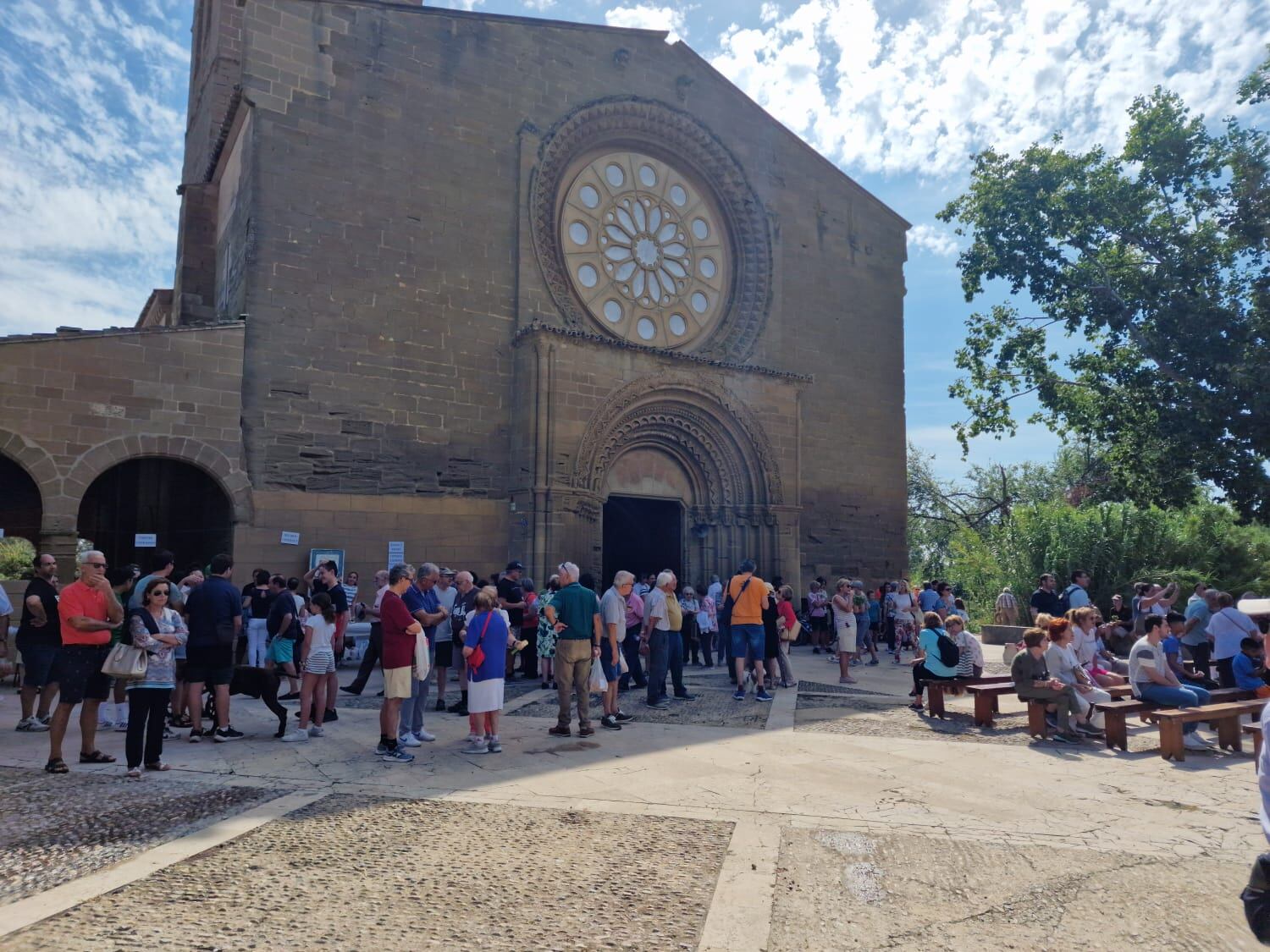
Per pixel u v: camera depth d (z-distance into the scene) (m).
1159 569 22.86
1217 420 20.31
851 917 4.98
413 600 9.66
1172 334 21.36
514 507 19.23
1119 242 22.44
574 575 10.48
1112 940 4.72
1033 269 23.33
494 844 6.16
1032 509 25.22
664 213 23.84
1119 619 18.88
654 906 5.07
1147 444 23.20
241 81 17.20
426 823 6.63
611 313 22.39
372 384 18.00
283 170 17.45
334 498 17.31
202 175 24.12
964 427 25.88
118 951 4.40
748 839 6.28
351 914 4.92
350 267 18.02
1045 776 8.36
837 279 26.36
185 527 18.94
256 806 7.05
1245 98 20.31
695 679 15.78
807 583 24.34
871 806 7.17
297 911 4.95
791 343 24.97
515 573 15.57
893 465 26.75
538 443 18.78
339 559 17.23
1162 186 21.73
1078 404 24.17
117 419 15.05
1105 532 23.56
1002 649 21.97
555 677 10.23
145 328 15.55
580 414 19.53
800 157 26.12
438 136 19.48
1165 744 9.21
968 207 24.44
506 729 10.52
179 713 10.64
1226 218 21.02
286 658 11.16
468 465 19.02
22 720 10.26
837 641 16.22
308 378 17.28
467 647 9.32
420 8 19.55
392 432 18.14
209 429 15.97
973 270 24.45
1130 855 6.07
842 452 25.62
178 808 7.03
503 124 20.52
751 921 4.86
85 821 6.67
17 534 17.95
